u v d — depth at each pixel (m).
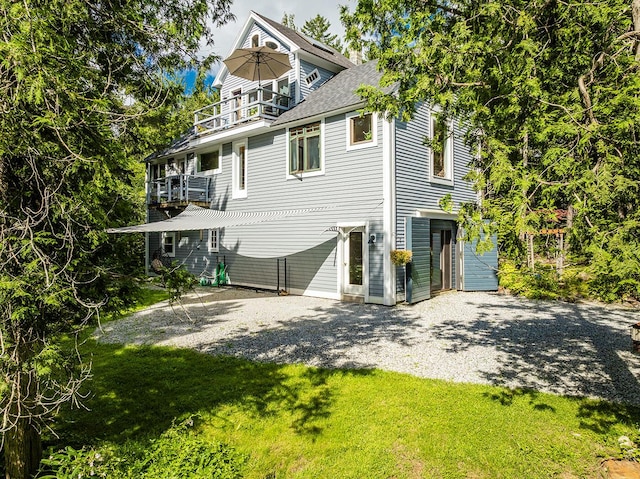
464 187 18.05
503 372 7.16
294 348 8.90
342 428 5.18
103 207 4.02
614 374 7.00
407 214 14.77
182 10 5.35
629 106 3.69
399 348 8.76
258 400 6.09
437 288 17.06
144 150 5.16
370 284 14.53
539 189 4.08
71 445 4.66
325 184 15.89
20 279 3.11
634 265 3.11
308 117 15.98
